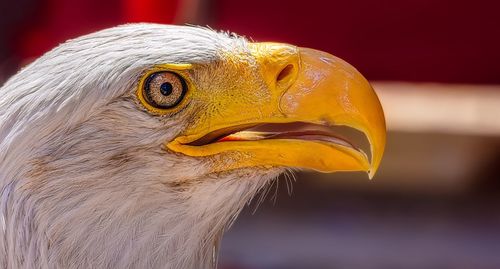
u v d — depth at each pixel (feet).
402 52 38.50
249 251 48.65
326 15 37.55
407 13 37.63
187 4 34.45
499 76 38.58
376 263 47.37
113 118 17.60
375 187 55.01
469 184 54.34
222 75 18.45
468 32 37.99
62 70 17.51
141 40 17.97
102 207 17.75
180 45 18.16
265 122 18.70
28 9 36.27
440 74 38.86
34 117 17.25
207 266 19.34
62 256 17.70
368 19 37.78
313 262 47.70
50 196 17.49
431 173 54.60
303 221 51.44
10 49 36.70
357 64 38.78
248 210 51.98
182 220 18.38
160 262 18.40
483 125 54.19
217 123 18.52
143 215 18.04
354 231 50.70
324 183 55.21
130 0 35.68
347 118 18.58
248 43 19.24
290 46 19.29
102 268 17.95
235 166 18.48
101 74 17.37
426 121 54.44
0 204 17.52
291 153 18.58
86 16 36.24
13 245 17.57
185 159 18.12
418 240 49.88
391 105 56.80
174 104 17.94
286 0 37.11
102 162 17.66
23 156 17.29
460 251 48.60
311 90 18.70
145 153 17.88
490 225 51.39
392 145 54.34
